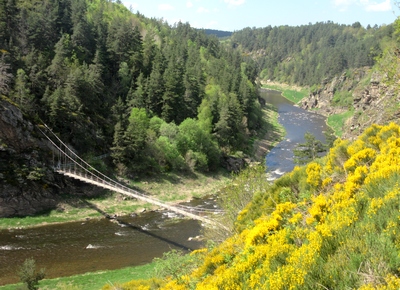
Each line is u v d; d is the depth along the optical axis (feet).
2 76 141.90
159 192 156.25
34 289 70.90
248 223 33.91
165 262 53.31
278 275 17.15
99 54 214.07
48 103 151.94
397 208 18.20
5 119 130.41
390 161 25.64
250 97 273.95
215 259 31.40
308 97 445.37
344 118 313.73
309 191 30.19
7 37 187.83
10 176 125.39
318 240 18.61
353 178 25.77
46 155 141.59
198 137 191.42
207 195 162.09
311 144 134.62
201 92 254.27
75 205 133.49
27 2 245.04
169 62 260.01
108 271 85.30
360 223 18.10
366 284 13.74
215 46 476.54
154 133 177.99
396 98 72.23
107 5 441.27
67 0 282.77
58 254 96.73
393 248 14.62
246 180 68.74
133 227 120.06
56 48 193.67
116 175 157.17
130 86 225.15
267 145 244.22
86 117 169.27
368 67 392.27
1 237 106.32
